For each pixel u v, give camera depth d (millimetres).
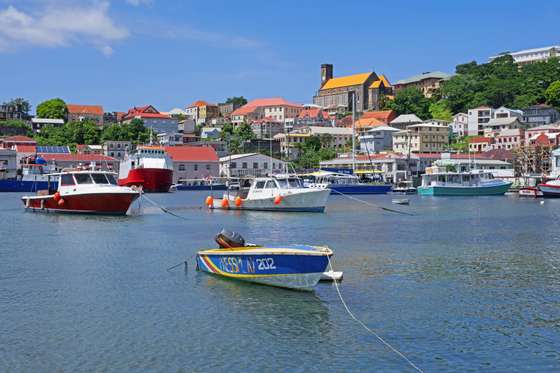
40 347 19703
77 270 31859
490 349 19422
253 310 23656
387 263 33875
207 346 19766
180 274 30469
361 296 25797
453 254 37344
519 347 19609
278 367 18078
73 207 64000
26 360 18609
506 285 28125
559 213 72500
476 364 18250
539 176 139125
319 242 43188
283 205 70188
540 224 57969
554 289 27328
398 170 173875
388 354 19031
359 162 177625
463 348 19516
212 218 62688
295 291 26359
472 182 121062
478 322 22172
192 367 18094
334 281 27938
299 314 23094
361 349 19453
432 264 33594
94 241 43625
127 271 31453
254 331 21203
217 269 29625
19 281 29141
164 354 19094
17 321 22438
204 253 30094
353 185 126312
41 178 126062
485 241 43938
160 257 36031
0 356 18922
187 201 97375
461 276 30188
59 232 49250
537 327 21594
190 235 47406
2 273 31109
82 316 23078
